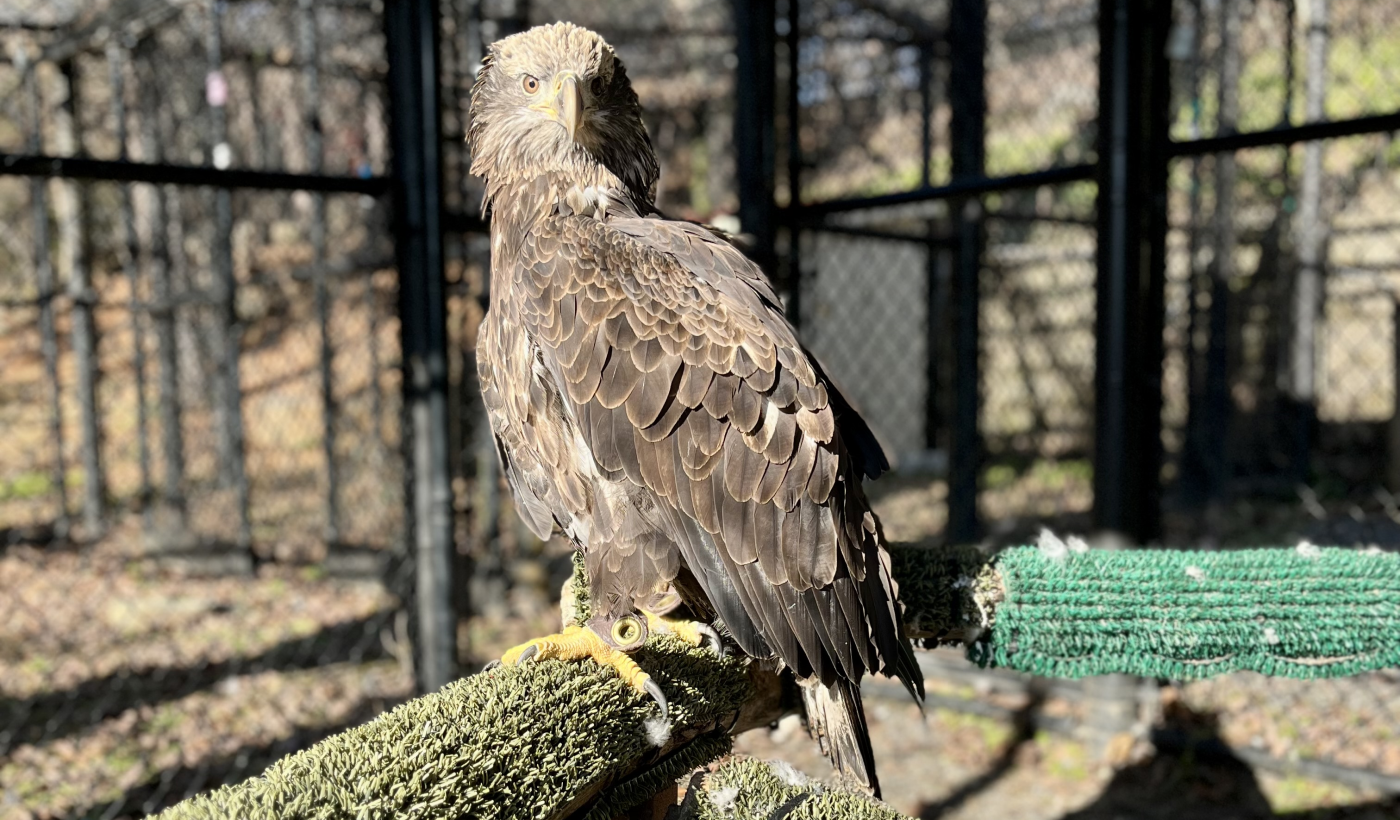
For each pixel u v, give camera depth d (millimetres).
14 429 9055
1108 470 3320
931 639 2035
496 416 2201
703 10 7586
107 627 5547
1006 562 1995
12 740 4184
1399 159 7988
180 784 3838
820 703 1796
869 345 9500
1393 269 7711
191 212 7793
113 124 7336
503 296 2090
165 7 6055
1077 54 8102
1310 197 7504
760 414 1736
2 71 7566
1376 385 8344
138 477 8469
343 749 1243
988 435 10148
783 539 1700
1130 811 3631
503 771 1329
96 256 8062
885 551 1855
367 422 7918
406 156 3473
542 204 2225
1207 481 7719
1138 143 3219
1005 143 8695
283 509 7516
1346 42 7988
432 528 3598
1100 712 4020
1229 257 7508
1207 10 7441
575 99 2186
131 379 9164
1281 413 8281
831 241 8797
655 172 2537
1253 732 3998
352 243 8648
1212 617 1945
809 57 7109
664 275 1866
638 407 1800
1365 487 7727
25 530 7387
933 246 5867
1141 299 3287
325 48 6484
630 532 1875
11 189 10008
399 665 5004
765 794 1750
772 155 3924
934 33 6625
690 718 1654
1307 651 1940
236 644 5301
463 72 5160
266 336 8836
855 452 2002
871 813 1704
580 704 1487
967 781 3893
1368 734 3934
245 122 8297
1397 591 1942
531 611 5715
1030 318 9945
